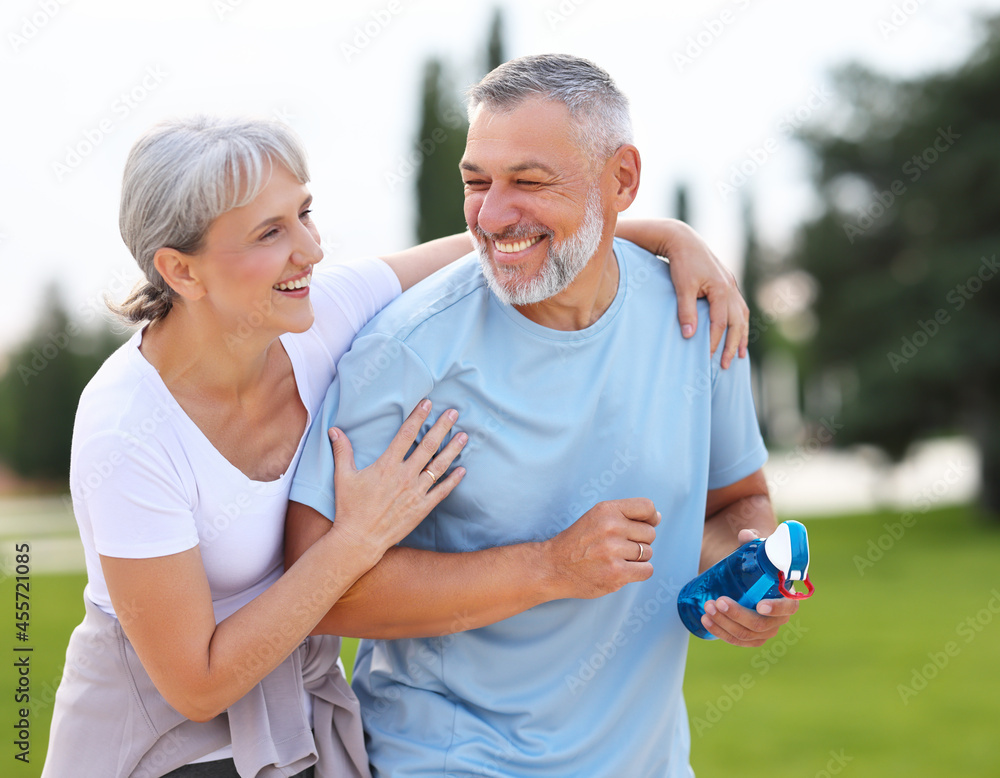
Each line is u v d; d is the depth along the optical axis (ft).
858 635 33.45
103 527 6.78
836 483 103.81
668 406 8.46
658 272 8.80
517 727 7.93
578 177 7.52
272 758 7.43
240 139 6.58
